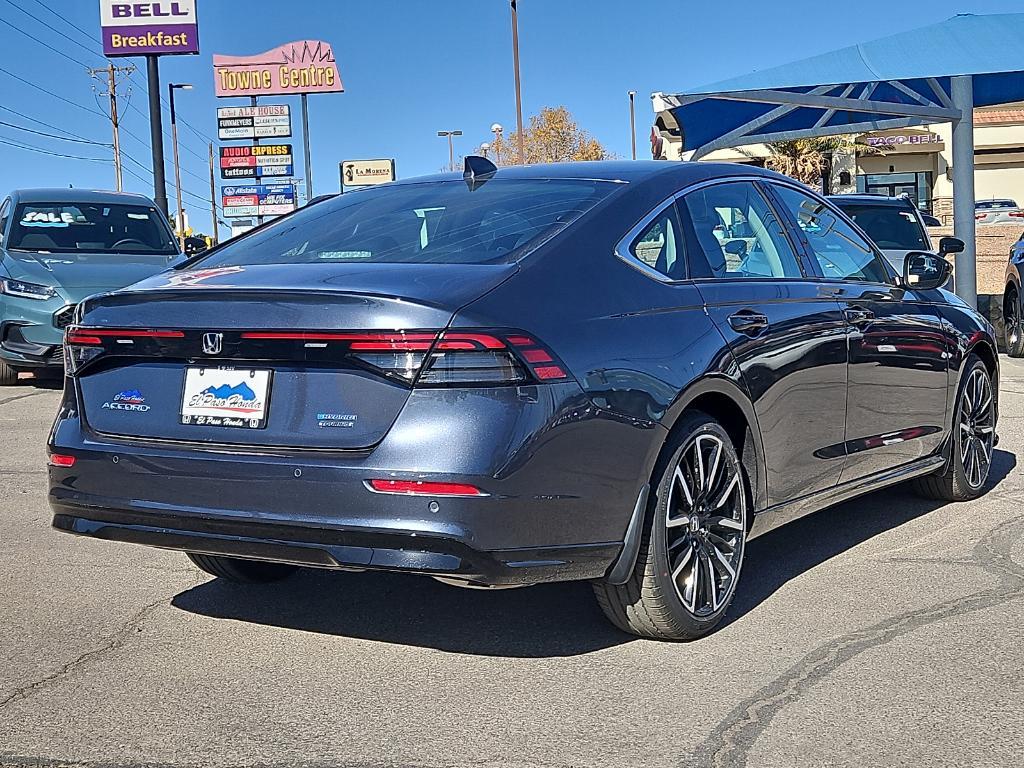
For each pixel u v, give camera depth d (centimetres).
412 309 334
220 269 408
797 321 448
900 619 419
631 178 432
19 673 380
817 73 1281
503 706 347
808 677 365
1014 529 545
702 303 408
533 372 339
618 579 368
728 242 444
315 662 388
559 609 438
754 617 425
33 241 1179
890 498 616
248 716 343
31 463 753
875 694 350
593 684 363
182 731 332
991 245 1933
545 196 421
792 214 496
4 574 495
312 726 335
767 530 444
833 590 456
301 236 438
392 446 332
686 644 398
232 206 4331
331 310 340
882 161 3900
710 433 398
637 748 316
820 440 464
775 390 428
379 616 434
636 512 367
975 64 1236
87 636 416
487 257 375
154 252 1207
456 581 336
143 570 501
